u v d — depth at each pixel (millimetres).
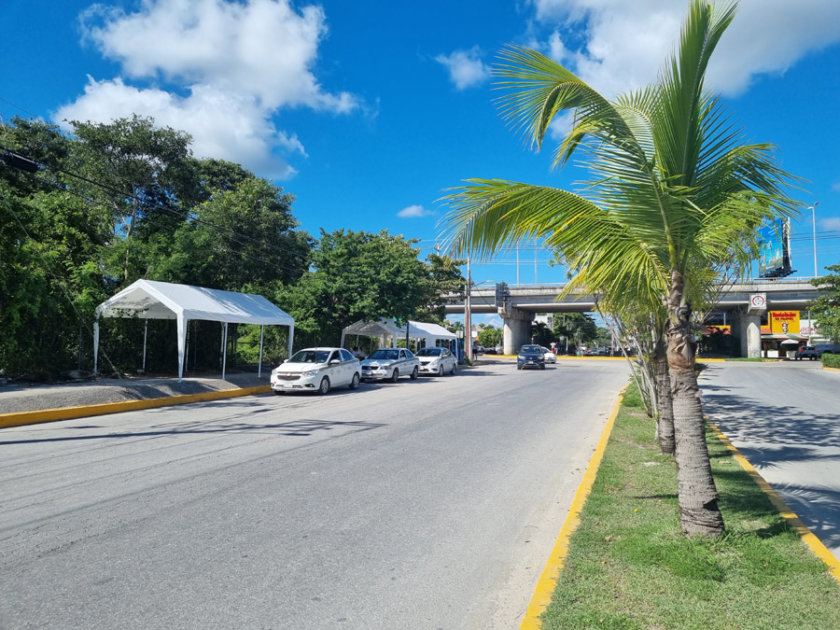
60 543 5125
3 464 8219
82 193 24219
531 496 6941
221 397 17578
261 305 21953
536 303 62750
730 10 4816
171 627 3703
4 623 3711
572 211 5207
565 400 17781
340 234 28734
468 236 5609
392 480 7555
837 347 56250
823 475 8211
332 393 19750
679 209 4922
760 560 4488
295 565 4746
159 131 24578
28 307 16750
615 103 5879
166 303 17938
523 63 5297
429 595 4273
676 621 3580
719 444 10016
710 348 70250
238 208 26328
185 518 5863
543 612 3727
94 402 13961
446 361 30406
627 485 6938
